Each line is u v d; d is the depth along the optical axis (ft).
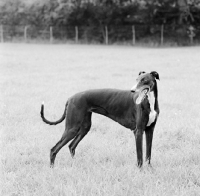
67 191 16.10
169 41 137.80
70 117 19.56
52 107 34.12
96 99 19.80
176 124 27.68
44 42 144.15
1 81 51.57
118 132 26.45
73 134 19.57
